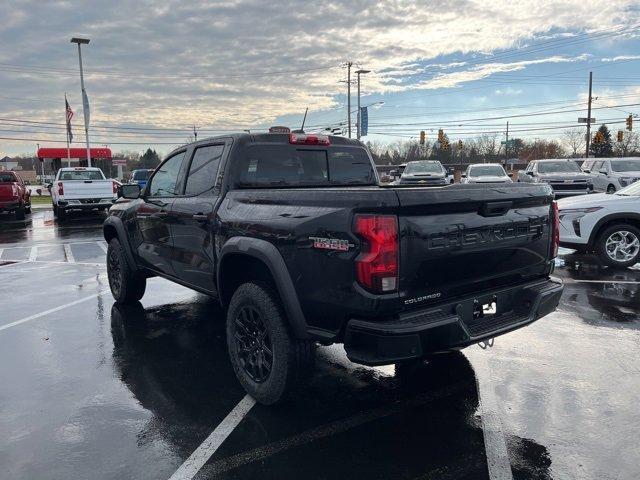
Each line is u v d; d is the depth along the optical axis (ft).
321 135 16.47
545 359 15.17
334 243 10.39
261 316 12.19
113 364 15.64
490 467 10.01
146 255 19.39
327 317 10.90
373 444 10.91
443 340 10.36
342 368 15.10
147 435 11.44
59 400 13.24
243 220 12.84
